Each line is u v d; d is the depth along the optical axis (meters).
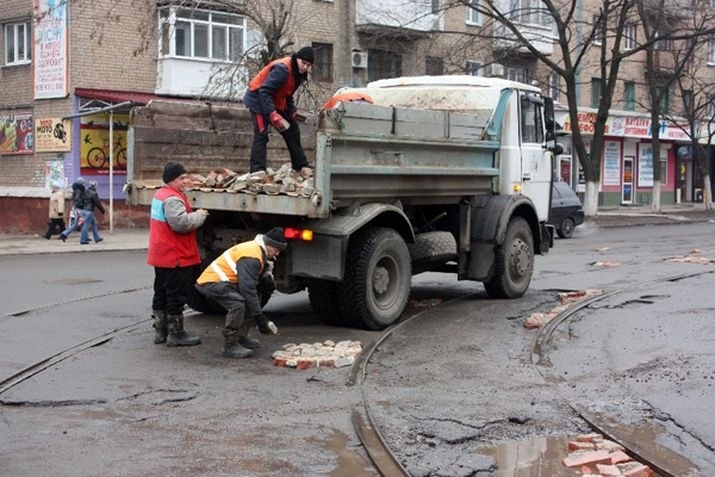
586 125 38.50
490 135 10.80
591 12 38.00
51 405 6.38
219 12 24.88
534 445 5.55
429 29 31.12
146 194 9.31
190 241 8.38
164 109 9.73
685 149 45.97
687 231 26.42
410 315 10.19
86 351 8.12
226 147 10.47
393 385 6.98
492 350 8.23
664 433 5.69
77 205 21.25
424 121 9.37
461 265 10.85
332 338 8.78
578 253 18.20
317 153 7.95
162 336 8.51
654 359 7.56
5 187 26.83
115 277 14.09
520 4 35.44
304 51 9.48
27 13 25.80
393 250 9.23
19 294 11.96
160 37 25.03
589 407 6.30
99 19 24.89
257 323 7.89
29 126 26.19
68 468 5.07
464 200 10.70
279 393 6.73
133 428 5.85
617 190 42.25
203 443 5.55
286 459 5.27
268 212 8.27
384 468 5.07
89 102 24.98
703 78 45.06
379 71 31.97
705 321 9.08
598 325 9.11
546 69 36.50
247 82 22.22
